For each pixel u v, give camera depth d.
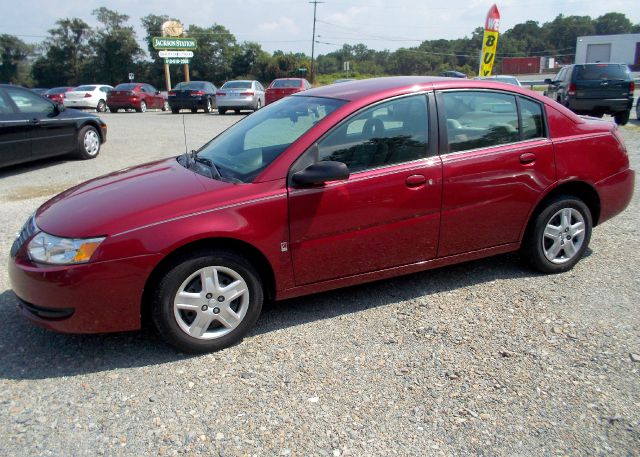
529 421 2.70
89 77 84.00
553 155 4.26
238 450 2.52
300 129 3.71
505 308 3.89
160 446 2.55
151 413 2.80
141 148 11.98
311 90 4.51
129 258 3.11
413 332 3.58
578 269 4.59
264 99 24.98
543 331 3.56
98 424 2.71
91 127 10.66
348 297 4.14
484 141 4.06
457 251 4.11
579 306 3.90
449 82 4.04
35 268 3.14
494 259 4.86
